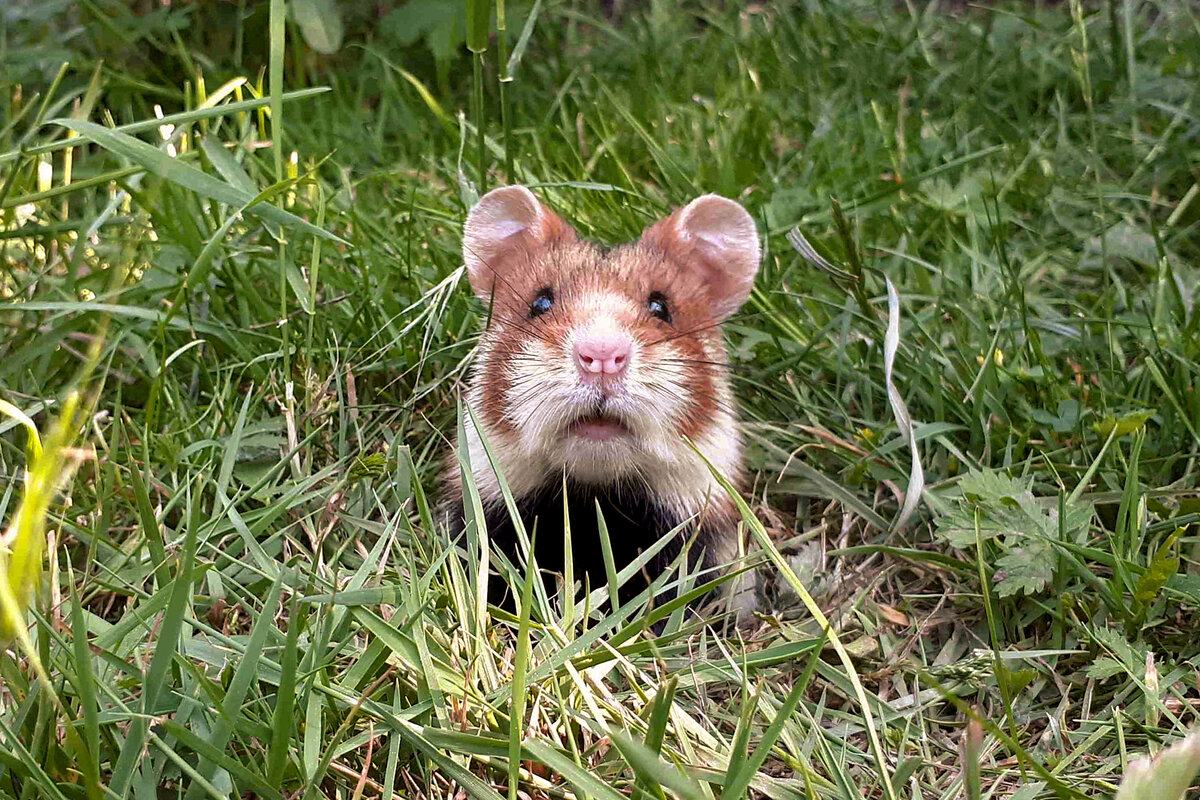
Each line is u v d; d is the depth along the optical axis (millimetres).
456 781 3100
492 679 3404
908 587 4422
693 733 3363
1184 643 3902
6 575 2652
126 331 4855
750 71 7809
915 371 5172
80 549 4168
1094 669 3682
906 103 8094
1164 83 7605
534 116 8008
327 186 6383
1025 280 6094
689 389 4168
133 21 7875
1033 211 6797
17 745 2732
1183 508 4297
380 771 3191
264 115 6312
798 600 4461
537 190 6340
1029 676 3492
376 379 5301
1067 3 9086
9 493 3842
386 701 3381
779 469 4992
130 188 4840
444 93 7754
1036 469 4773
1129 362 5488
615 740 2602
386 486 4523
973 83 8031
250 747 3123
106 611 3947
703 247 4766
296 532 4438
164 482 4543
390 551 4027
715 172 6711
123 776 2824
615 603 3668
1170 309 5562
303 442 4461
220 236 4535
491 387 4316
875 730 3480
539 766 3164
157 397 4746
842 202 6539
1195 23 7961
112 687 3174
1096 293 6035
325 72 8547
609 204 6238
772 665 3969
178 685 3191
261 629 3041
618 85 8094
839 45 8484
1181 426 4793
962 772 3320
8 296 5348
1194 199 6457
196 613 3824
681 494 4277
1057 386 5043
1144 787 2697
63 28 8055
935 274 6074
